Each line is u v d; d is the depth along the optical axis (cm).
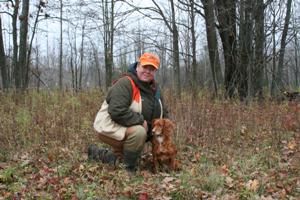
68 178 422
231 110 708
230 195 389
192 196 383
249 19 1051
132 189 391
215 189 404
